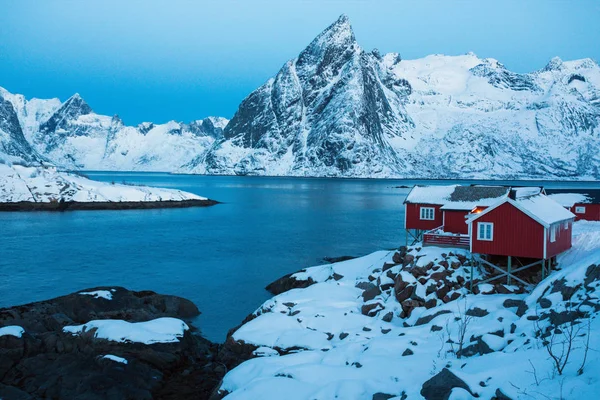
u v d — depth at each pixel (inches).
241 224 3518.7
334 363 817.5
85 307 1256.8
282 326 1051.9
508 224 1214.9
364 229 3243.1
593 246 1338.6
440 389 583.8
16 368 876.0
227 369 944.3
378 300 1213.7
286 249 2477.9
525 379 577.9
